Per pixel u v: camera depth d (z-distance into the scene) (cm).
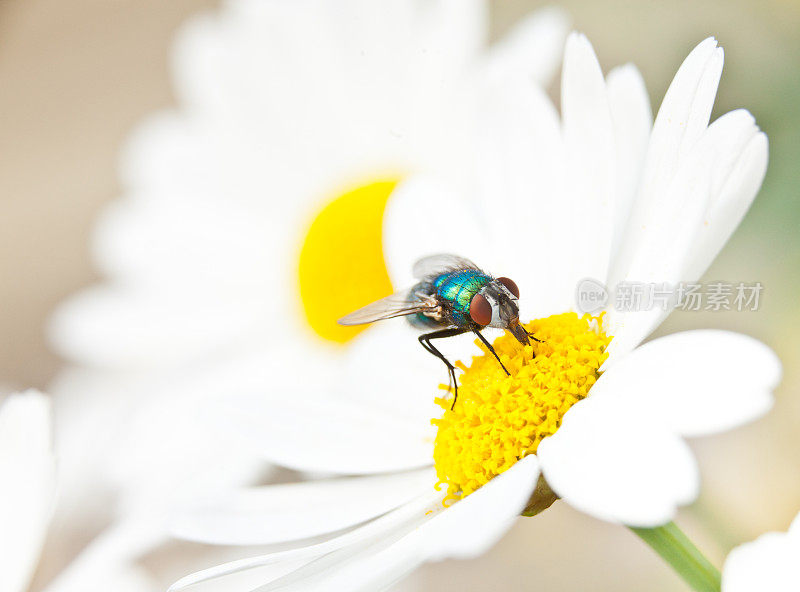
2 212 39
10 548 17
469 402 17
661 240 16
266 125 24
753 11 22
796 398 21
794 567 14
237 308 24
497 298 17
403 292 18
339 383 18
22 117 40
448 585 25
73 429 23
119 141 40
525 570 24
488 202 18
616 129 17
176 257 24
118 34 41
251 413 18
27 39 41
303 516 17
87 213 38
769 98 21
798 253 20
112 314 24
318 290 23
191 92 25
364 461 17
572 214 17
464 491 16
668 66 24
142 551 19
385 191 23
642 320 16
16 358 35
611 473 15
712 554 19
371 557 15
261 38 24
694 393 15
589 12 26
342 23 24
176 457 22
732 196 15
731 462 21
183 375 23
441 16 23
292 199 24
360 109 24
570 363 16
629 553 24
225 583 19
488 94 18
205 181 24
